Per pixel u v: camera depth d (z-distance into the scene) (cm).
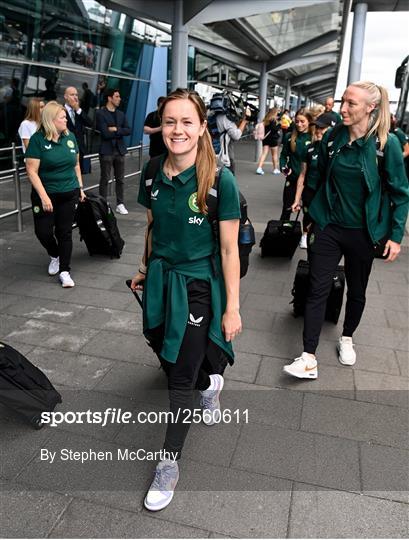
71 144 457
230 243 222
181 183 215
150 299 231
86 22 1179
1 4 890
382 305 455
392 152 295
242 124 670
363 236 316
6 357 269
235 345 372
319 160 319
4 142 990
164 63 1705
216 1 832
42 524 215
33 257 557
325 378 330
